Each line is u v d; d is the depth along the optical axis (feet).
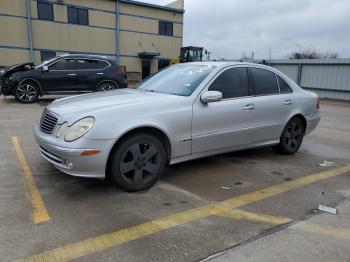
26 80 39.32
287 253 9.50
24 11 94.63
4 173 15.05
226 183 14.87
